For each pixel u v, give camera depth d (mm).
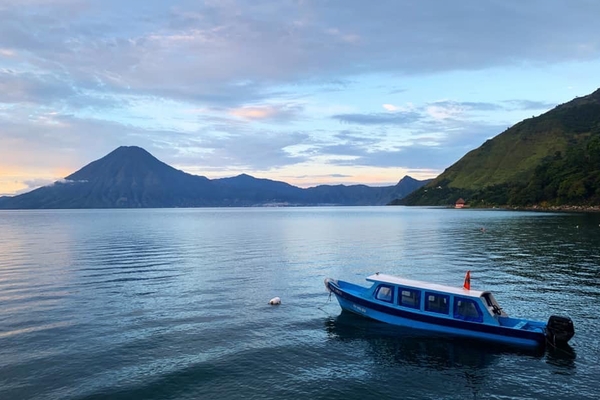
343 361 22703
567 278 42156
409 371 21594
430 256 60188
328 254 63812
